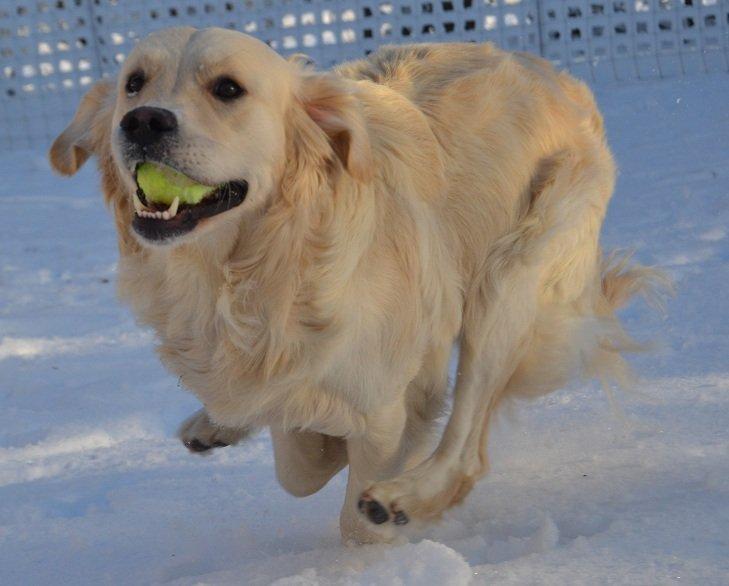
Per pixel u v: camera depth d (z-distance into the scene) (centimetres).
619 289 561
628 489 433
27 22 1720
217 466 550
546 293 506
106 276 992
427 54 520
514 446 511
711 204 952
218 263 411
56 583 418
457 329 478
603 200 529
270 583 362
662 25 1653
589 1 1625
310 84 411
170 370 445
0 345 793
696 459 455
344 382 417
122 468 557
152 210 390
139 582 410
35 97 1733
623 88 1541
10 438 616
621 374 545
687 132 1267
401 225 432
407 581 344
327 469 472
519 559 354
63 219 1237
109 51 1742
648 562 339
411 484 440
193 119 385
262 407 424
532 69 533
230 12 1723
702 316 684
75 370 732
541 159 509
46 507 511
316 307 405
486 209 487
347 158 404
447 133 485
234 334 412
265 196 404
